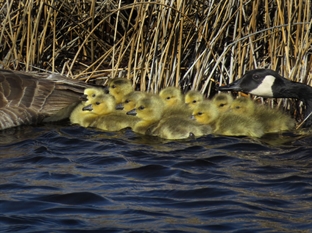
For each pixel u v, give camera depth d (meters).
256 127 13.76
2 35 16.56
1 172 11.52
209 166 11.90
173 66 15.90
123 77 16.61
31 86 14.98
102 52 18.16
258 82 14.95
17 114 14.53
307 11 15.20
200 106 13.96
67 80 15.46
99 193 10.58
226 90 15.15
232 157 12.35
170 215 9.79
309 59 16.17
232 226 9.40
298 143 13.27
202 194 10.57
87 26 17.75
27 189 10.73
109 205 10.14
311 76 15.93
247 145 13.12
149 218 9.66
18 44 17.61
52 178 11.26
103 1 17.62
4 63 16.70
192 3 16.12
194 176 11.38
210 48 15.66
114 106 14.93
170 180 11.18
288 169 11.66
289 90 14.86
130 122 14.50
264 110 14.33
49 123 15.01
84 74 16.83
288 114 15.17
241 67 15.82
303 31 15.20
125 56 17.59
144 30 16.42
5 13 17.50
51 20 17.53
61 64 17.72
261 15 16.73
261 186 10.88
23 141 13.44
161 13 15.48
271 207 10.03
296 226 9.38
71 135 13.93
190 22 16.20
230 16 15.62
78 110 15.14
